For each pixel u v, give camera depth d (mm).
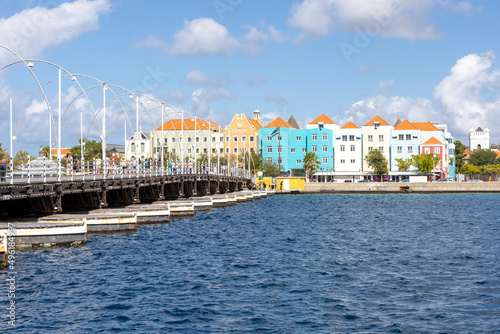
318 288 29766
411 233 57094
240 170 146750
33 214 47438
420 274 33562
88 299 27203
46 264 35062
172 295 28078
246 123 188625
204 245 45750
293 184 165375
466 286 30250
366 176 179125
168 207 62344
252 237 52219
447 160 185625
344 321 24016
